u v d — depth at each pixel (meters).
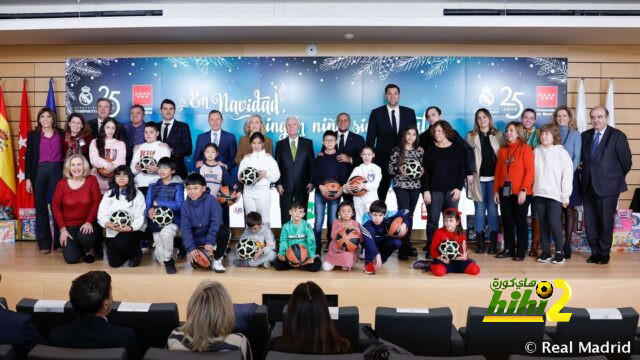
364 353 2.54
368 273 5.00
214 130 6.64
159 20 6.05
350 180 5.64
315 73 7.00
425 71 6.94
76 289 2.37
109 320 2.84
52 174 5.86
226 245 5.12
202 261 4.98
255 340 3.00
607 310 2.83
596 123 5.52
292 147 6.19
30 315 2.61
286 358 2.07
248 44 7.00
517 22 5.93
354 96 6.99
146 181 5.75
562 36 6.43
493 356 2.91
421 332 2.88
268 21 6.02
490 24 5.95
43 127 5.88
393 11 6.71
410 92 6.95
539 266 5.34
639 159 6.92
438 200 5.66
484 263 5.49
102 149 5.77
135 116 6.61
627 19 5.91
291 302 2.37
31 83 7.13
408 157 5.66
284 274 4.97
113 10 6.79
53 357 2.07
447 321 2.87
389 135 6.47
